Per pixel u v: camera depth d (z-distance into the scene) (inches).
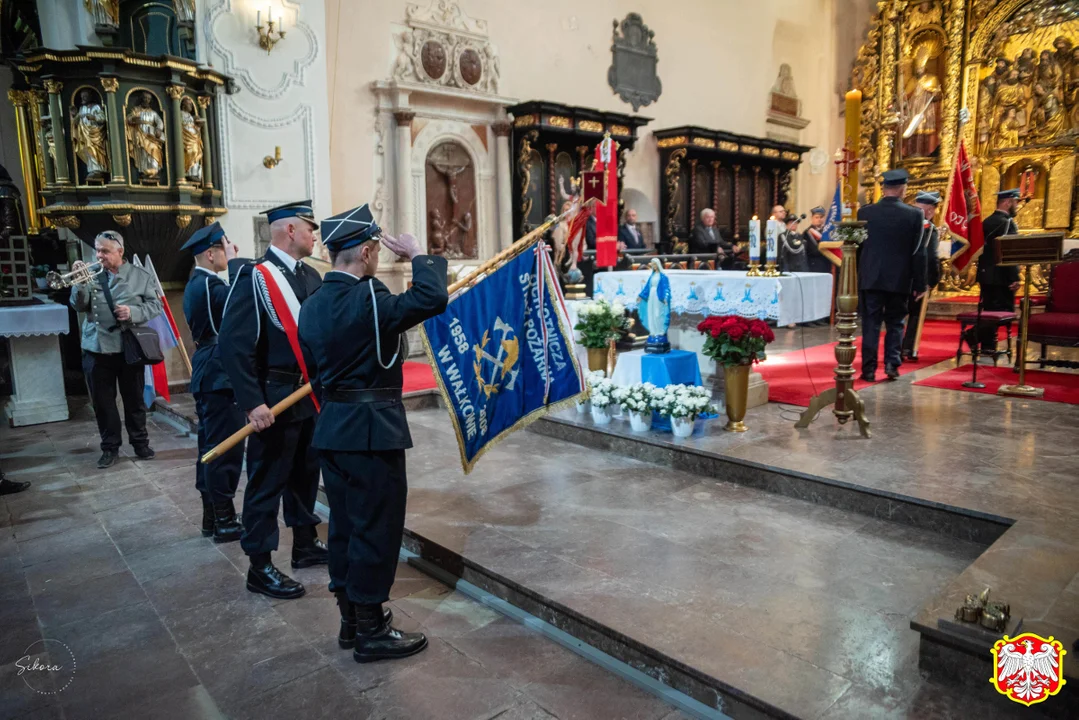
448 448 207.6
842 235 181.9
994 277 271.1
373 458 103.5
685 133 469.7
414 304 99.5
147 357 210.7
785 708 86.2
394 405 105.5
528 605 119.3
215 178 288.8
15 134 347.3
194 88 278.7
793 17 583.5
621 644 104.7
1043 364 257.3
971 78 499.8
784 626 105.7
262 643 114.4
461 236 385.4
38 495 187.6
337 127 337.1
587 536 140.6
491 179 397.4
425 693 99.4
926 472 155.9
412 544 144.3
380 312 100.5
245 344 121.6
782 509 153.9
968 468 157.8
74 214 261.7
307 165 315.9
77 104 260.5
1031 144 478.3
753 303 206.7
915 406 216.7
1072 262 252.7
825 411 215.3
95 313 207.0
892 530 141.3
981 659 88.0
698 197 500.4
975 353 247.6
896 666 95.0
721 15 526.6
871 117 546.3
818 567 125.5
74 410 285.0
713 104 526.6
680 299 223.6
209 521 159.5
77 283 203.3
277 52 303.6
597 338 231.3
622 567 126.4
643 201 485.4
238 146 295.4
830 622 106.7
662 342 212.1
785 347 336.5
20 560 147.7
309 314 105.4
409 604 125.7
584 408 224.2
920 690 89.7
